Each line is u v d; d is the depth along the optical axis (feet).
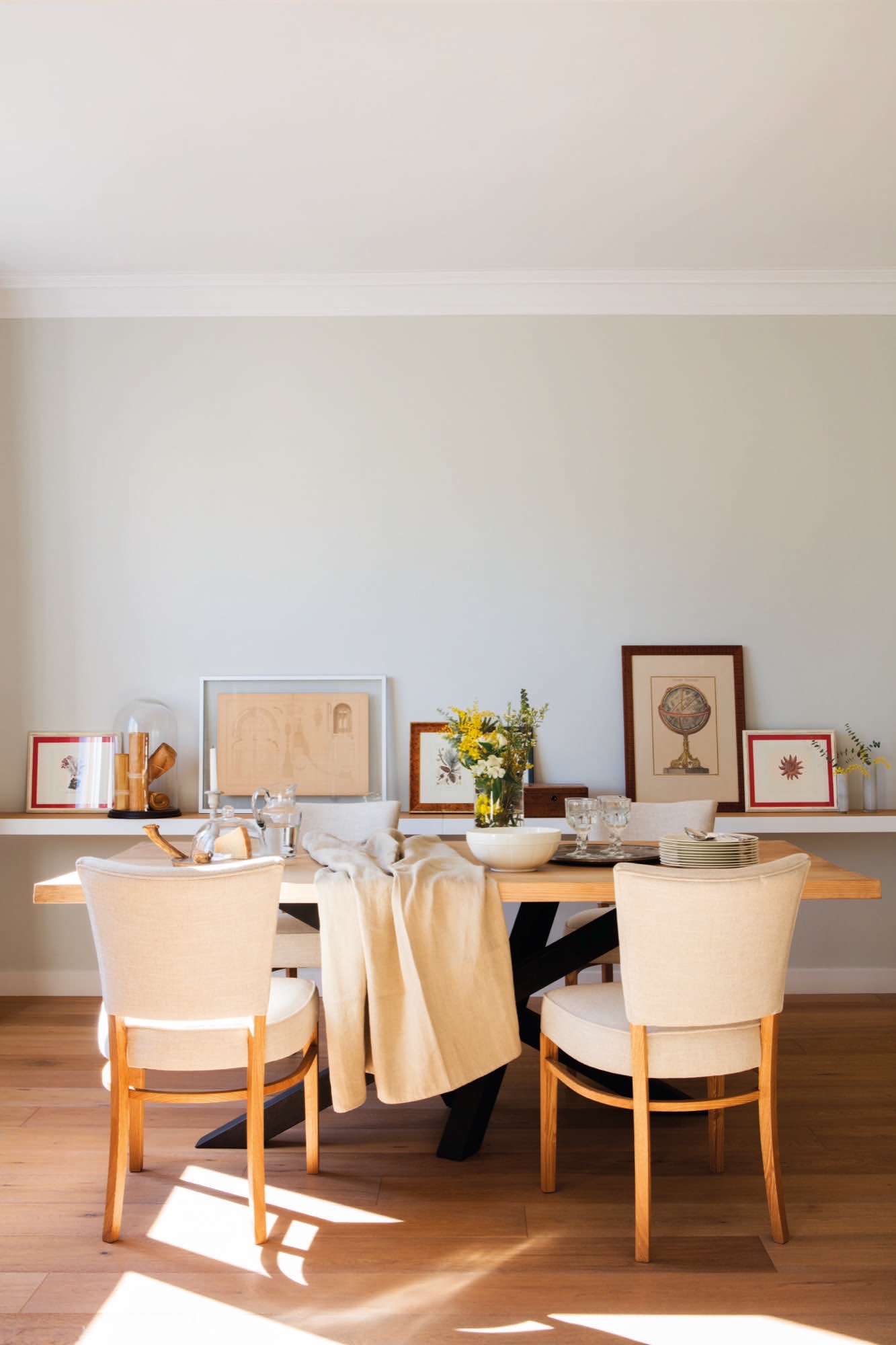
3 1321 6.42
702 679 14.39
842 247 13.64
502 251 13.64
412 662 14.46
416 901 8.00
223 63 9.36
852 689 14.56
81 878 7.06
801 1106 10.05
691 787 14.21
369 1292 6.74
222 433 14.58
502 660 14.48
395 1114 10.05
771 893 7.00
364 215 12.49
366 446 14.58
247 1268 7.03
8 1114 9.89
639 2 8.61
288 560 14.51
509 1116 9.96
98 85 9.70
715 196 12.07
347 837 11.76
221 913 6.92
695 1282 6.82
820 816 13.62
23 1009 13.60
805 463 14.69
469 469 14.58
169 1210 7.90
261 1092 7.35
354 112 10.16
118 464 14.53
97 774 14.20
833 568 14.64
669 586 14.58
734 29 8.97
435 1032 7.82
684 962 6.95
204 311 14.57
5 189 11.75
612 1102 7.33
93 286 14.38
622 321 14.67
